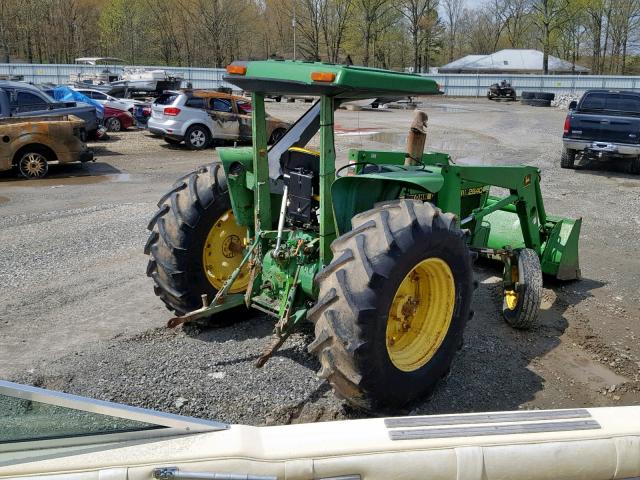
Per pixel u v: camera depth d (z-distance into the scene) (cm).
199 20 5575
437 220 356
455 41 7831
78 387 402
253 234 453
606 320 548
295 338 471
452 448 225
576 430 240
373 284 324
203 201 461
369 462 218
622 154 1338
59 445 211
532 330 520
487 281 637
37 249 745
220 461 209
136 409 227
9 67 4072
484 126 2459
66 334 495
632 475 240
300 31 5225
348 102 416
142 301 574
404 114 2958
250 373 420
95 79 3253
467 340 492
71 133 1308
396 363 360
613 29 6444
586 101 1395
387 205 359
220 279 484
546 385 429
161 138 2027
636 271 689
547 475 231
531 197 567
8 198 1072
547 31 5875
